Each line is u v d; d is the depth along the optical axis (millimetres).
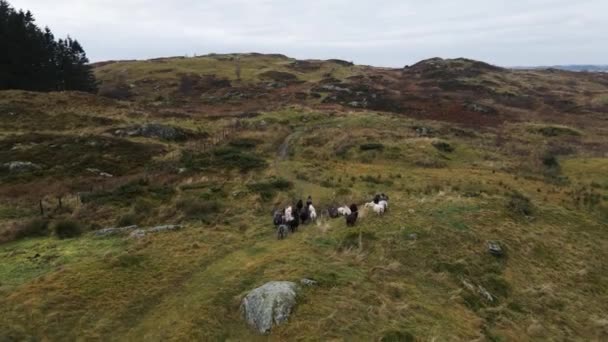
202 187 36375
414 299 18891
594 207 34750
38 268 21328
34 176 39031
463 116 80062
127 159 44812
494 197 33219
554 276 24484
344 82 107688
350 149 50031
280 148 52469
